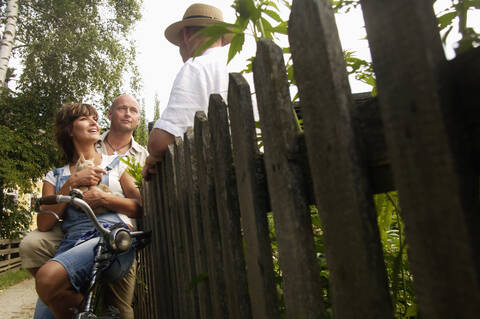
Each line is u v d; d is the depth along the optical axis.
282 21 1.15
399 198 0.54
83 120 2.64
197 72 1.93
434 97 0.48
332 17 0.70
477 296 0.44
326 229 0.70
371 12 0.58
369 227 0.61
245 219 1.04
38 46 13.92
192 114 1.89
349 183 0.63
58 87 13.80
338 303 0.68
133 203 2.43
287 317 0.85
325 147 0.69
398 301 0.97
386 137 0.56
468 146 0.48
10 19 11.06
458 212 0.46
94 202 2.30
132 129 3.67
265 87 0.88
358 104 0.65
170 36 2.89
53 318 2.30
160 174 2.30
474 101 0.47
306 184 0.81
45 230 2.40
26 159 12.95
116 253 1.97
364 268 0.61
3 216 12.41
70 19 14.17
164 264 2.31
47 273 1.86
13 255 13.98
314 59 0.70
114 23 15.18
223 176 1.18
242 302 1.12
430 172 0.49
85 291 1.98
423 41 0.50
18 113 13.38
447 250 0.47
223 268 1.31
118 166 2.71
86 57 14.07
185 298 1.76
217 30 1.08
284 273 0.85
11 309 6.55
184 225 1.71
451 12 0.77
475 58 0.46
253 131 1.01
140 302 3.64
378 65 0.57
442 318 0.48
